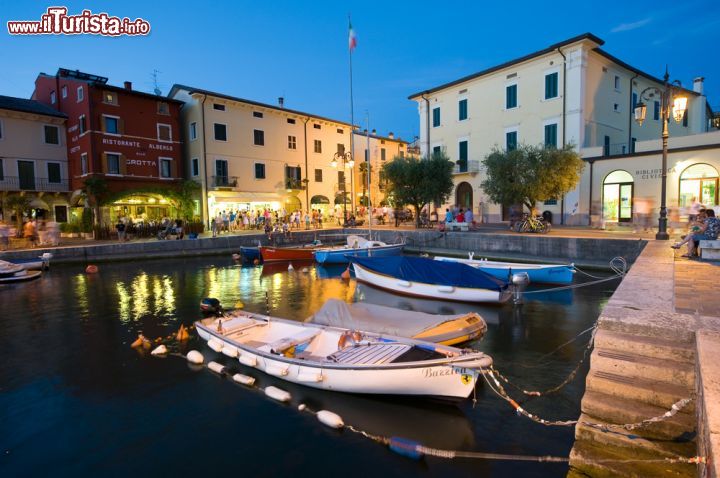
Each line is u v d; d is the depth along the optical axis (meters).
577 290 15.95
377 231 30.38
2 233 24.61
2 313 14.34
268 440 6.52
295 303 15.43
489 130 33.56
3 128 31.75
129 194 32.12
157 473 5.84
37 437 6.73
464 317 9.55
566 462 5.74
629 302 6.27
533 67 30.47
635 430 4.49
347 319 9.33
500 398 7.53
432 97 37.91
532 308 13.68
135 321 13.17
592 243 19.45
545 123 29.94
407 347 7.85
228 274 22.09
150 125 35.16
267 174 40.81
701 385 3.45
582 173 27.59
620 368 4.90
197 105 36.28
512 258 22.53
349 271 21.98
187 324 12.76
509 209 31.94
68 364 9.68
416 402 7.34
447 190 29.70
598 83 29.28
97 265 24.80
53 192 34.00
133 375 8.96
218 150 37.16
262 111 40.41
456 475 5.61
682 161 23.31
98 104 32.31
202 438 6.61
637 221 22.98
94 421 7.17
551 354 9.66
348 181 48.38
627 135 31.94
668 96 17.19
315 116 44.22
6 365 9.69
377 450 6.21
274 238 31.19
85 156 32.91
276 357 8.09
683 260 10.88
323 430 6.74
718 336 4.60
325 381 7.53
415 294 15.51
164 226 30.91
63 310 14.65
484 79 33.66
